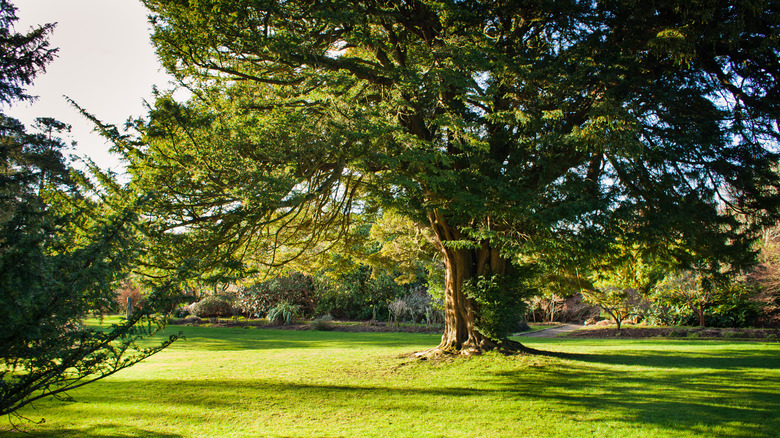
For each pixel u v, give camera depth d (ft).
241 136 25.88
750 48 31.65
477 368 38.11
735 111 33.71
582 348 53.42
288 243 40.47
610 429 22.65
